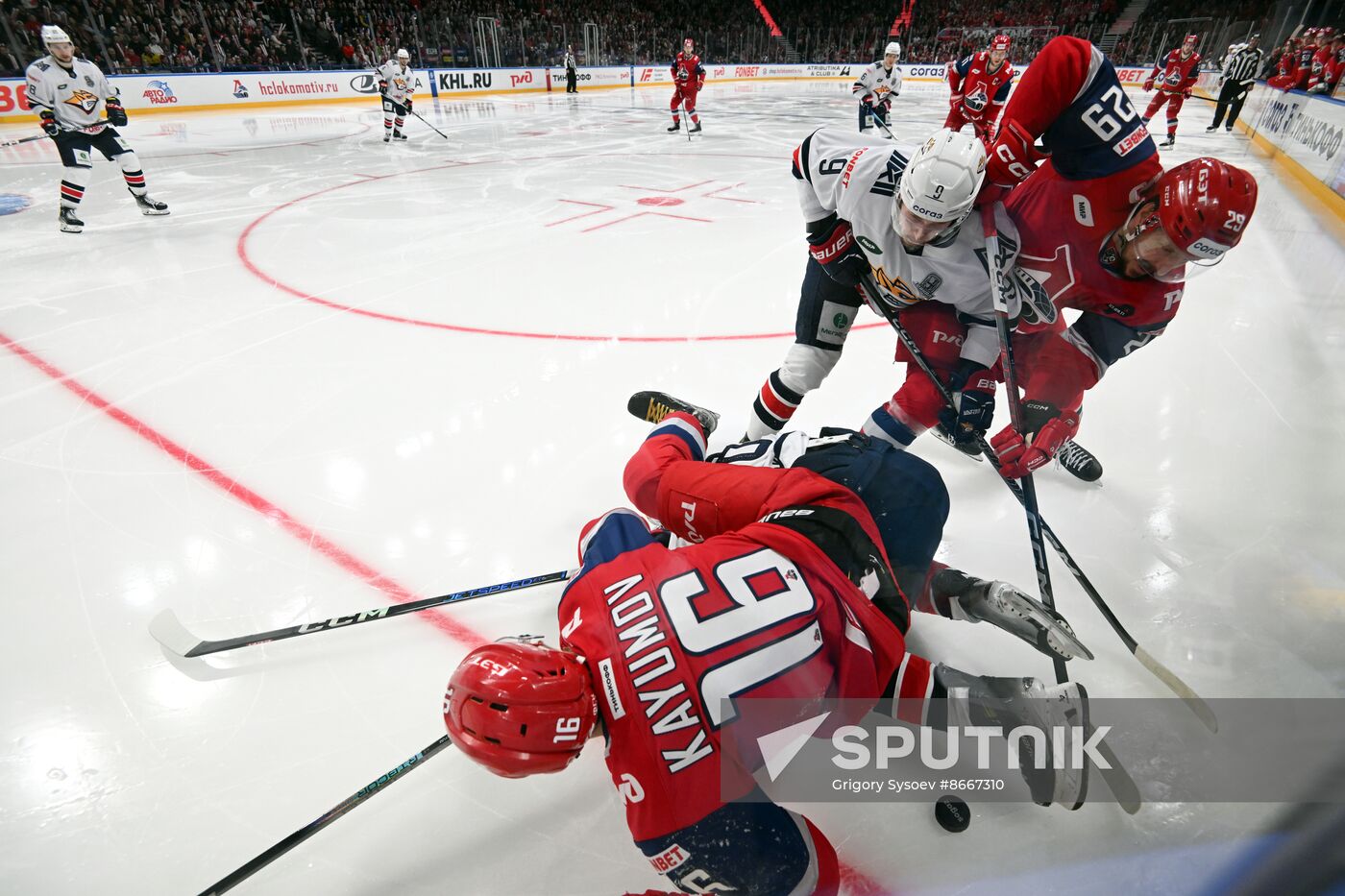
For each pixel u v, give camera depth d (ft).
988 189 5.96
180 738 4.99
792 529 4.20
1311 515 7.50
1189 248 5.09
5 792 4.60
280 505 7.66
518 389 10.41
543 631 5.96
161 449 8.71
